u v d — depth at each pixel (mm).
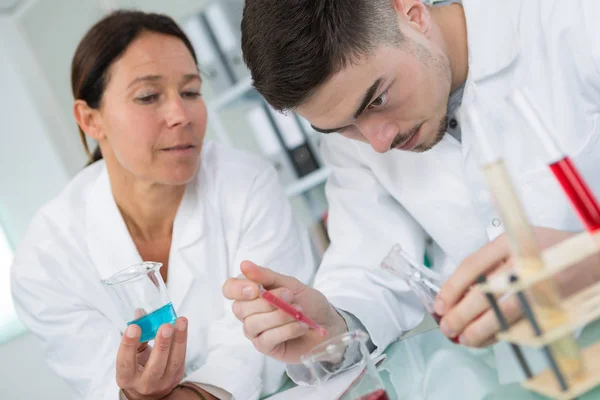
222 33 3158
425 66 1261
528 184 1524
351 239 1764
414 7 1324
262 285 1268
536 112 759
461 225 1712
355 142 1827
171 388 1390
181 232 1881
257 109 3096
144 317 1307
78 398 1772
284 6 1150
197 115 1791
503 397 931
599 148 1503
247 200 1925
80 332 1788
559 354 752
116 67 1725
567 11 1464
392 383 1174
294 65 1156
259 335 1276
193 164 1801
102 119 1793
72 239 1888
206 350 1860
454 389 1039
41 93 4070
